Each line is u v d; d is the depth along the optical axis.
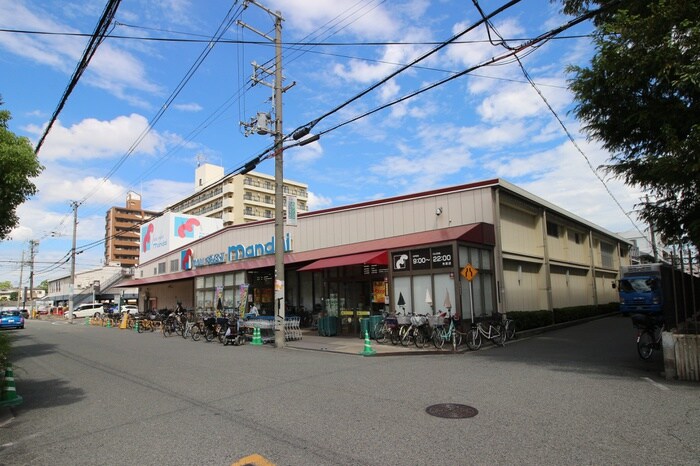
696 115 8.99
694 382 8.34
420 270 16.92
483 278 17.36
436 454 4.92
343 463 4.75
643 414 6.28
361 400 7.49
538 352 13.30
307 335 20.77
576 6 11.28
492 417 6.27
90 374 11.33
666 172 8.78
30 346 19.33
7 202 9.52
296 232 23.77
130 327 31.97
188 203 90.69
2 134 9.22
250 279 28.11
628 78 9.06
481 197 17.97
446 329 14.55
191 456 5.12
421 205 19.25
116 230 92.44
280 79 18.09
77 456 5.32
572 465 4.54
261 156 16.27
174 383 9.59
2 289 115.69
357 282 20.55
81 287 73.94
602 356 12.12
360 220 21.05
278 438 5.64
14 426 6.81
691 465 4.49
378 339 16.97
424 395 7.73
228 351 15.56
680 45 8.27
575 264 27.80
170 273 36.72
